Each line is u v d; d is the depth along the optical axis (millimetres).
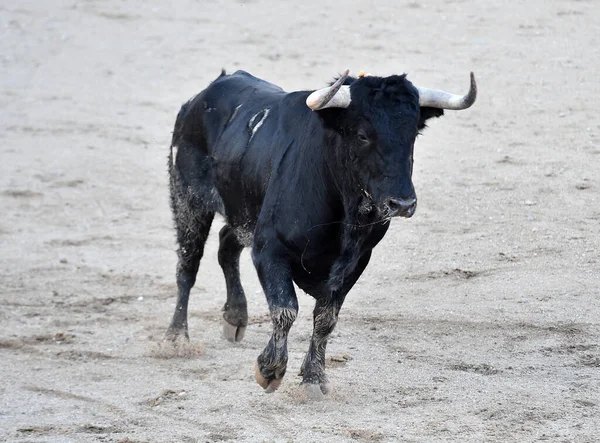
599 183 23125
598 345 15766
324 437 12617
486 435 12547
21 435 13062
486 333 16578
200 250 16938
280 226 13562
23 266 21031
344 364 15484
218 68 33344
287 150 13930
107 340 17109
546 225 21094
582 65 31359
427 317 17344
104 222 23625
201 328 17688
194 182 16516
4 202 24812
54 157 27531
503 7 37719
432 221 21859
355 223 13055
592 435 12492
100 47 36438
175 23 38625
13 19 39906
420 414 13352
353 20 37312
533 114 27859
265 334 17328
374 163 12242
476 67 31625
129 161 27172
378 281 19188
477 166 24734
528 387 14266
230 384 14852
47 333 17375
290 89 30469
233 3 40844
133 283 20016
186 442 12672
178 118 17094
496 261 19641
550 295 17766
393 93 12383
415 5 38688
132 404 14125
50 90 32625
